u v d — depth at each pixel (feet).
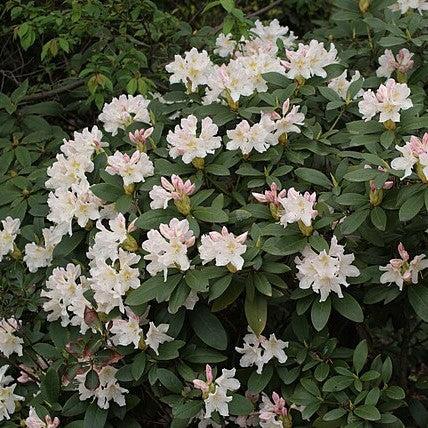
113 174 8.11
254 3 13.14
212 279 7.63
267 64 8.91
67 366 7.94
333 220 7.71
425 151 7.38
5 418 8.19
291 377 7.91
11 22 11.53
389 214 7.70
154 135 8.65
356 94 8.72
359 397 7.56
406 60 9.20
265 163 8.43
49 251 8.58
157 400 8.29
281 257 7.84
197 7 12.46
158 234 7.50
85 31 10.53
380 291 7.87
